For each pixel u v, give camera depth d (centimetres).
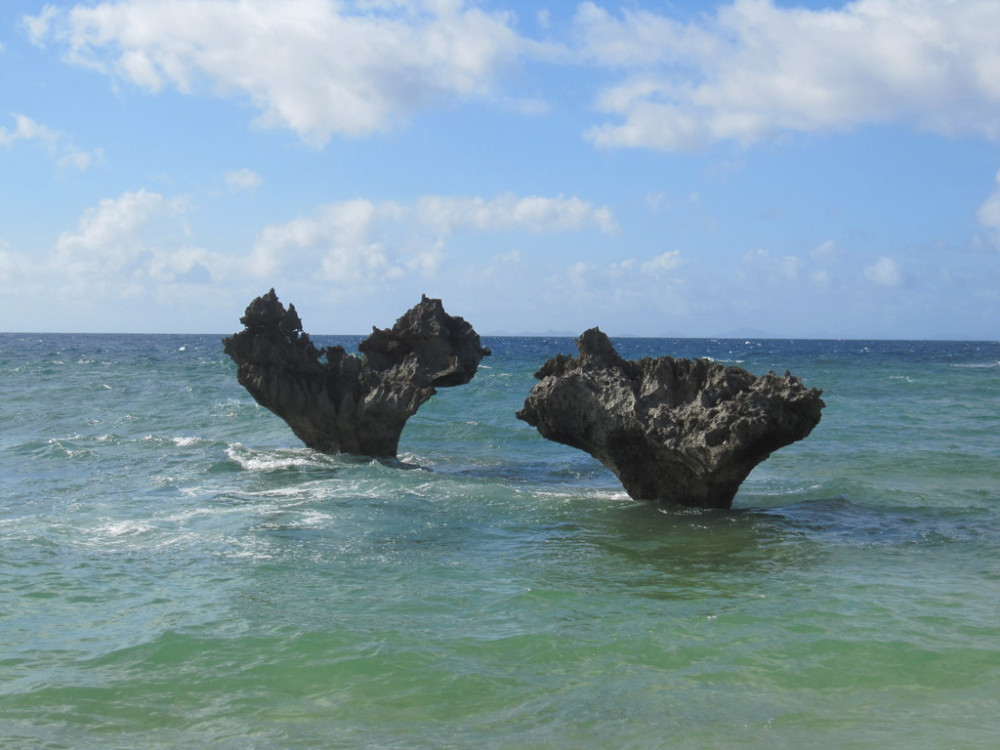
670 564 1377
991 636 1022
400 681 900
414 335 2583
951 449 2706
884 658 959
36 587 1210
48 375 6141
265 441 2983
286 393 2484
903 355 12300
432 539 1537
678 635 1033
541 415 1948
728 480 1786
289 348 2505
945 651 976
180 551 1416
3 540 1472
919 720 811
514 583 1254
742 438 1644
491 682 900
